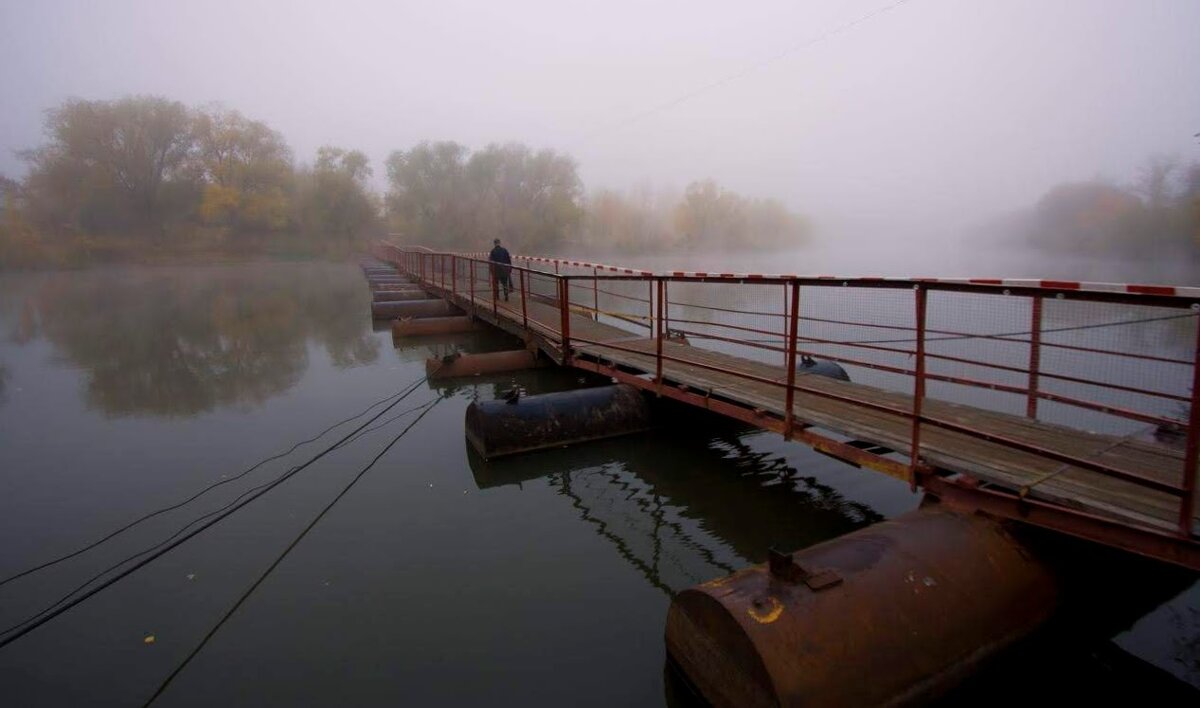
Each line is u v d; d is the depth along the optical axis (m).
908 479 4.32
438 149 58.88
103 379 11.98
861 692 2.71
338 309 22.61
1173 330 12.88
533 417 7.22
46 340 16.45
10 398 10.62
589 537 5.35
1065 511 3.40
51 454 7.76
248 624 4.28
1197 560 2.94
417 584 4.68
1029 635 3.22
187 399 10.39
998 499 3.74
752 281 5.65
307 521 5.77
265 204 53.19
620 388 7.75
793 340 5.25
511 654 3.86
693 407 7.81
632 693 3.49
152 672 3.86
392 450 7.55
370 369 12.41
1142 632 3.80
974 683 3.06
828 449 5.03
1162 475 3.87
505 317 12.82
